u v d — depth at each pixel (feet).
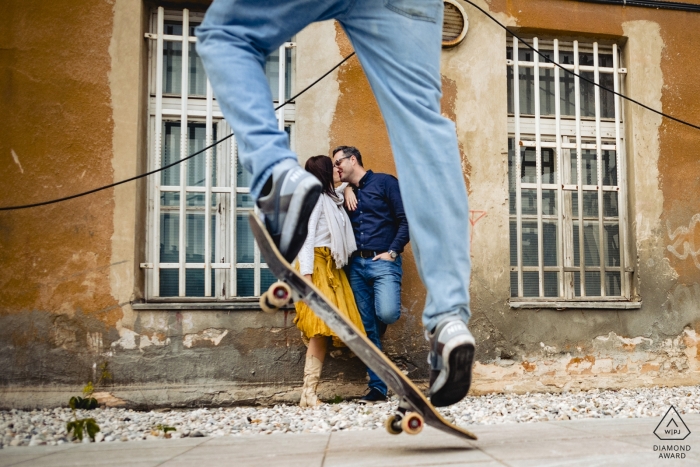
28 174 14.73
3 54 14.92
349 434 8.25
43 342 14.42
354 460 5.68
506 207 16.44
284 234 5.40
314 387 14.19
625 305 16.67
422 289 15.76
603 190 17.57
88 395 14.32
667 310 16.96
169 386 14.65
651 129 17.39
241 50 5.64
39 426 12.08
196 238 15.79
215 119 16.07
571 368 16.30
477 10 16.81
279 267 5.54
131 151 15.08
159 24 15.79
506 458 5.46
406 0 6.08
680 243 17.22
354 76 16.11
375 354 6.02
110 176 14.96
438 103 6.30
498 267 16.25
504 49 16.85
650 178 17.28
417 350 15.60
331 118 15.93
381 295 14.21
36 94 14.90
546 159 17.53
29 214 14.66
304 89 15.55
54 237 14.67
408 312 15.66
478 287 16.12
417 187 6.05
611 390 16.42
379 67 6.16
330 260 14.32
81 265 14.67
